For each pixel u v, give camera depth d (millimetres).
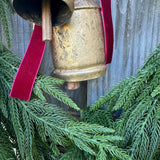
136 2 494
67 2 332
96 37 399
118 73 541
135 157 399
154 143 392
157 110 386
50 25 354
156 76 416
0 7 430
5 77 434
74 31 386
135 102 447
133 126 413
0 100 419
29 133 415
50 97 584
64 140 415
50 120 420
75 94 585
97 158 398
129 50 523
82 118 519
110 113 507
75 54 394
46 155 465
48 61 559
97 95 567
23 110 420
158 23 493
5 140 435
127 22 509
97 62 407
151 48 510
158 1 482
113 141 424
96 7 401
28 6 366
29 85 409
